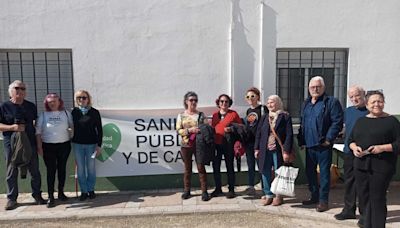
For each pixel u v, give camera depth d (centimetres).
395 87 578
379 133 365
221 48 554
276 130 471
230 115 514
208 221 453
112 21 537
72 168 556
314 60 588
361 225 417
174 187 574
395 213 463
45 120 494
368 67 573
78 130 505
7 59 548
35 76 556
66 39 534
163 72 551
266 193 495
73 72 541
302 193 546
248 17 553
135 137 556
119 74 545
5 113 468
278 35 558
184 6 544
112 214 468
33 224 451
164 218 464
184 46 550
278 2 553
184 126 508
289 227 432
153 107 555
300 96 592
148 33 543
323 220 446
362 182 383
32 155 488
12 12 523
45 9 527
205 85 558
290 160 470
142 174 564
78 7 531
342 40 565
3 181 548
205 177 511
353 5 561
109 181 562
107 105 549
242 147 511
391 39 570
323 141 456
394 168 373
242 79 561
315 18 559
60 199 522
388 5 565
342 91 594
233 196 524
